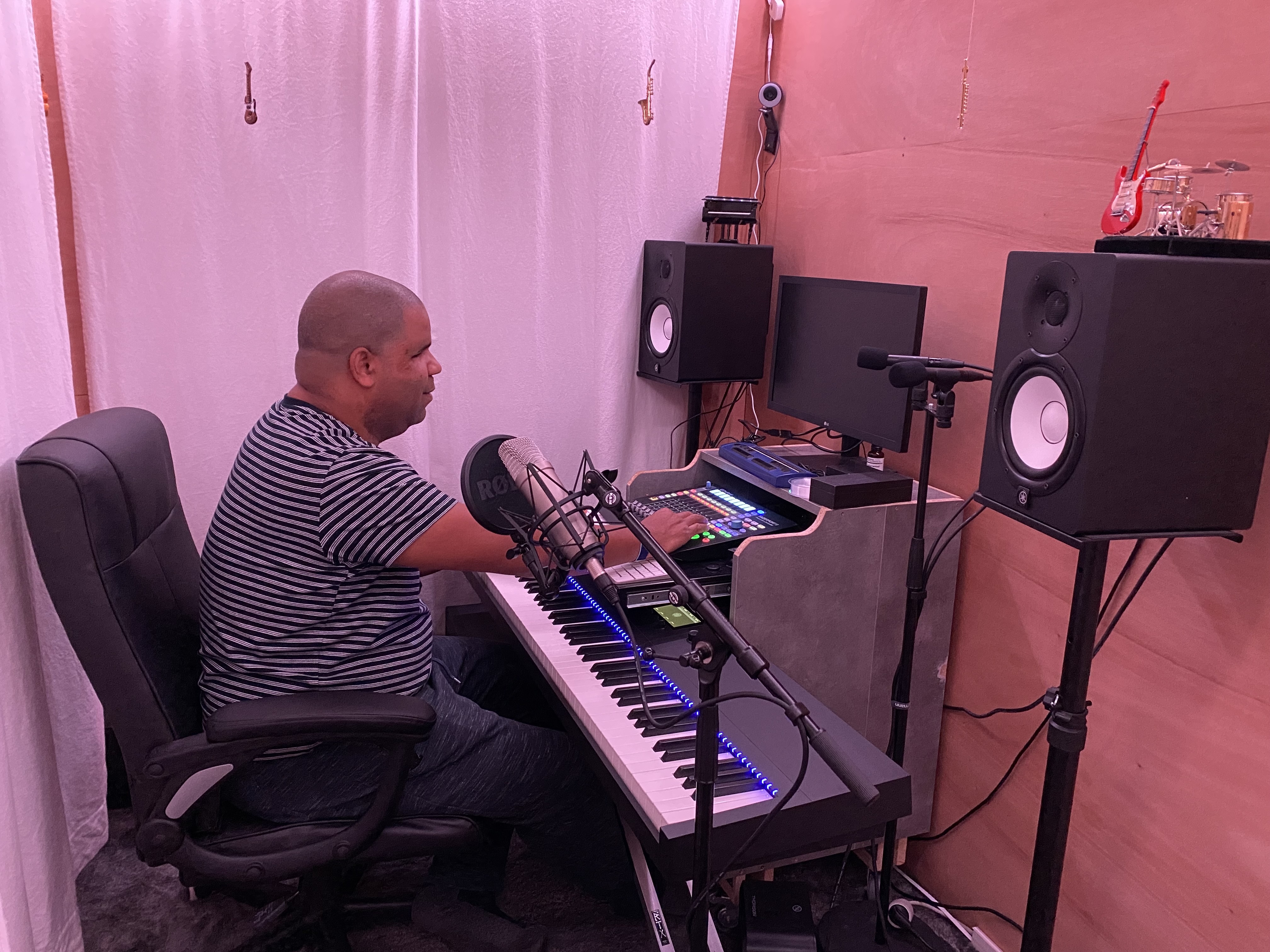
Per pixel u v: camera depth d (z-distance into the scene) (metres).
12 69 1.68
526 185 2.46
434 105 2.34
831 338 2.20
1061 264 1.25
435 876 1.91
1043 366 1.29
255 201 2.20
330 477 1.58
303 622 1.61
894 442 1.98
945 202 2.05
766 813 1.37
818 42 2.48
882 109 2.24
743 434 2.91
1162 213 1.35
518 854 2.29
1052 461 1.29
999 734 1.98
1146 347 1.18
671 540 1.86
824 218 2.50
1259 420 1.26
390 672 1.67
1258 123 1.38
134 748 1.48
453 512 1.60
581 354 2.65
